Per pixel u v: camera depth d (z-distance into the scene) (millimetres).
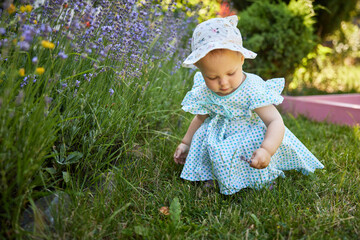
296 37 4605
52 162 1694
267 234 1481
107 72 2057
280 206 1673
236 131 1950
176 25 2838
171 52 2627
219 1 4555
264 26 4598
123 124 2061
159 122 2752
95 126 1912
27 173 1344
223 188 1858
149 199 1780
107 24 2055
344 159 2311
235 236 1452
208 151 1934
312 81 6059
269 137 1773
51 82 1468
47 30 1443
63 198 1517
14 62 1355
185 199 1781
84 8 1861
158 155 2266
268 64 4691
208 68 1687
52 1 1772
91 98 1846
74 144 1856
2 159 1272
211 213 1635
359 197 1806
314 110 3971
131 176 1927
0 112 1265
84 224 1425
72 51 1848
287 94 5230
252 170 1898
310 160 2037
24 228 1338
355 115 3574
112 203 1650
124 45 1974
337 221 1559
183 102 2082
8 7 1439
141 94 2260
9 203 1327
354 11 6133
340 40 6465
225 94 1876
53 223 1421
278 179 2016
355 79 6543
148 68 2410
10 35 1586
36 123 1392
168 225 1480
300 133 3109
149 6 2393
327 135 3096
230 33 1707
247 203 1732
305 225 1528
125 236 1461
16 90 1531
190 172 1972
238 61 1715
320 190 1901
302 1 4746
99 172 1874
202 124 2094
